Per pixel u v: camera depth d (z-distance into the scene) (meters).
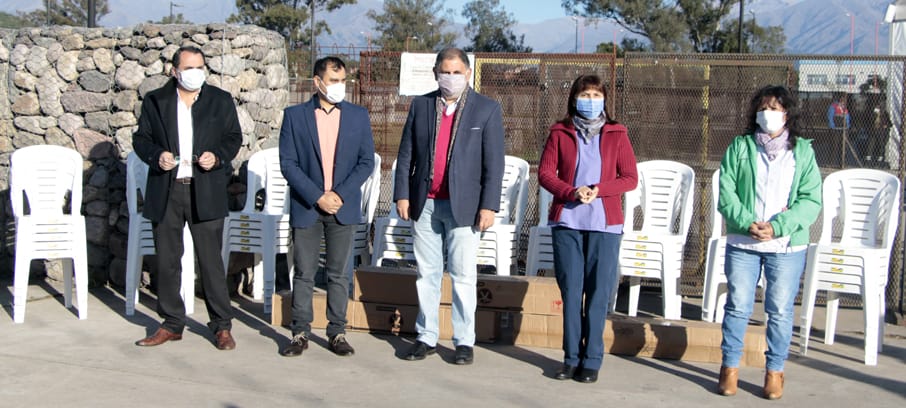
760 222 4.52
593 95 4.81
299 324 5.42
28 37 7.60
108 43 7.45
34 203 6.52
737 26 41.84
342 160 5.38
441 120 5.18
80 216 6.26
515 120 7.46
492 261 6.36
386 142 7.82
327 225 5.41
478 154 5.13
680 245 6.22
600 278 4.85
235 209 7.31
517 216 6.48
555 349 5.62
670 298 6.14
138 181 6.51
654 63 7.05
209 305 5.54
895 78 6.71
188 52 5.39
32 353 5.32
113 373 4.94
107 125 7.41
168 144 5.44
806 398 4.69
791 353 5.58
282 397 4.57
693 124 7.05
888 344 5.86
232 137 5.59
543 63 7.38
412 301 5.84
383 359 5.33
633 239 6.21
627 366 5.26
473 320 5.29
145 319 6.30
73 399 4.47
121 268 7.32
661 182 6.62
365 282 5.92
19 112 7.59
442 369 5.14
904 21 11.83
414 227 5.32
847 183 5.95
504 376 5.02
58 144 7.51
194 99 5.54
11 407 4.33
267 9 45.97
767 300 4.66
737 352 4.70
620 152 4.89
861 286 5.38
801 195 4.61
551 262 6.36
